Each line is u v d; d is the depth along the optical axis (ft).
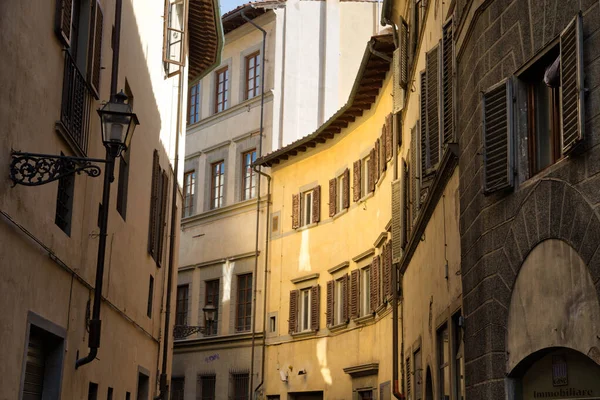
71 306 38.17
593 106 24.90
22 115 29.71
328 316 96.07
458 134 39.17
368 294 88.99
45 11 32.04
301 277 101.35
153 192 63.46
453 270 40.88
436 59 46.01
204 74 96.43
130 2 51.62
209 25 84.64
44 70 32.22
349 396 89.92
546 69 29.99
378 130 87.71
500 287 31.94
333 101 113.29
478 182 34.71
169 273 75.15
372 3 117.39
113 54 45.11
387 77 82.89
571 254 26.40
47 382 36.06
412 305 61.00
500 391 31.42
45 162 29.25
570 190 26.53
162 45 69.62
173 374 117.60
